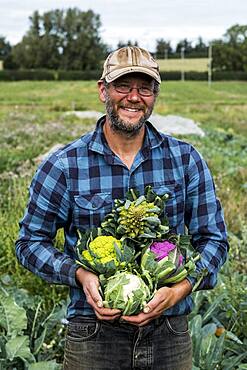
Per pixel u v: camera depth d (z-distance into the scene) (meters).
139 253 2.72
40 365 3.62
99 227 2.83
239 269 5.58
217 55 88.00
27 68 95.12
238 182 11.82
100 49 95.12
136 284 2.62
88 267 2.71
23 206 7.09
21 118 26.72
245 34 87.62
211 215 2.99
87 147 2.90
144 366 2.93
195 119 32.09
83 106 40.19
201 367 3.92
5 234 6.35
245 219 8.00
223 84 72.88
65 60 93.56
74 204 2.88
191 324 4.17
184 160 2.96
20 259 2.96
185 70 89.75
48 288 5.65
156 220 2.70
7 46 109.94
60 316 4.46
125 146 2.89
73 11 93.69
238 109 40.94
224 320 4.65
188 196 3.00
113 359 2.93
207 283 2.89
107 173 2.89
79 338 2.94
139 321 2.65
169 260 2.67
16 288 4.87
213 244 2.95
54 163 2.89
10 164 12.66
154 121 22.86
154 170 2.92
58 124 21.61
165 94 56.72
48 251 2.90
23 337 3.70
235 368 4.10
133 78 2.75
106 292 2.63
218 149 17.11
